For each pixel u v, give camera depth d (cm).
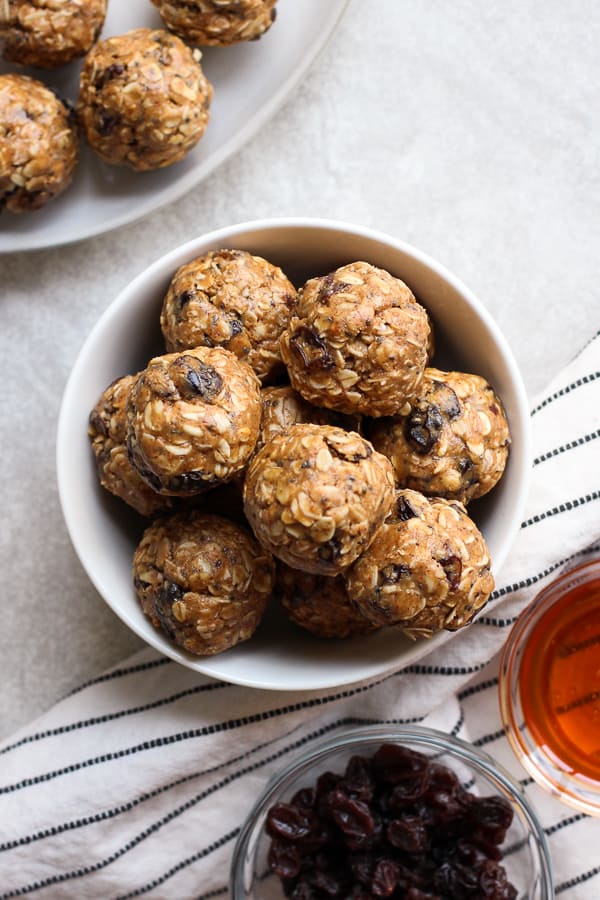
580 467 58
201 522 51
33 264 60
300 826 57
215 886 60
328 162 60
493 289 60
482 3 60
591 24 60
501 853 58
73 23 56
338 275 49
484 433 51
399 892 58
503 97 60
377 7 60
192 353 49
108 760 58
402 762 57
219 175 60
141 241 60
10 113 56
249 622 52
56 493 61
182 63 56
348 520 47
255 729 58
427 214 60
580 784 60
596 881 60
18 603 61
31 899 60
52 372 61
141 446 48
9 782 59
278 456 48
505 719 60
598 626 59
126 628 61
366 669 52
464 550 49
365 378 49
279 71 58
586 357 58
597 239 60
